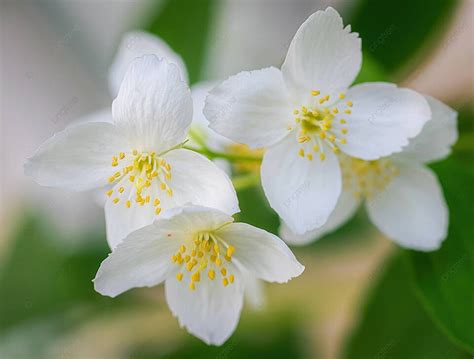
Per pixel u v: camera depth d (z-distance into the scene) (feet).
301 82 0.64
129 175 0.64
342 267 0.81
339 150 0.67
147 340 0.80
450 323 0.67
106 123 0.63
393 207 0.69
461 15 0.77
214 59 0.80
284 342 0.77
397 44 0.75
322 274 0.81
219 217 0.61
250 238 0.62
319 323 0.79
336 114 0.65
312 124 0.65
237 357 0.76
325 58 0.64
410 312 0.73
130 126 0.63
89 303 0.80
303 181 0.65
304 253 0.78
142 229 0.61
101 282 0.62
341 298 0.79
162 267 0.64
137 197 0.64
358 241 0.79
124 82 0.62
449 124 0.66
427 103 0.64
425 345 0.72
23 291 0.81
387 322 0.73
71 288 0.80
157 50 0.71
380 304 0.73
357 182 0.69
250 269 0.64
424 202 0.68
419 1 0.75
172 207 0.64
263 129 0.64
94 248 0.81
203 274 0.64
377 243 0.79
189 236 0.63
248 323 0.77
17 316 0.81
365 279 0.77
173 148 0.63
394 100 0.65
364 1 0.76
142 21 0.80
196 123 0.69
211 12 0.80
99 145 0.64
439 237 0.68
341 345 0.74
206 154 0.66
